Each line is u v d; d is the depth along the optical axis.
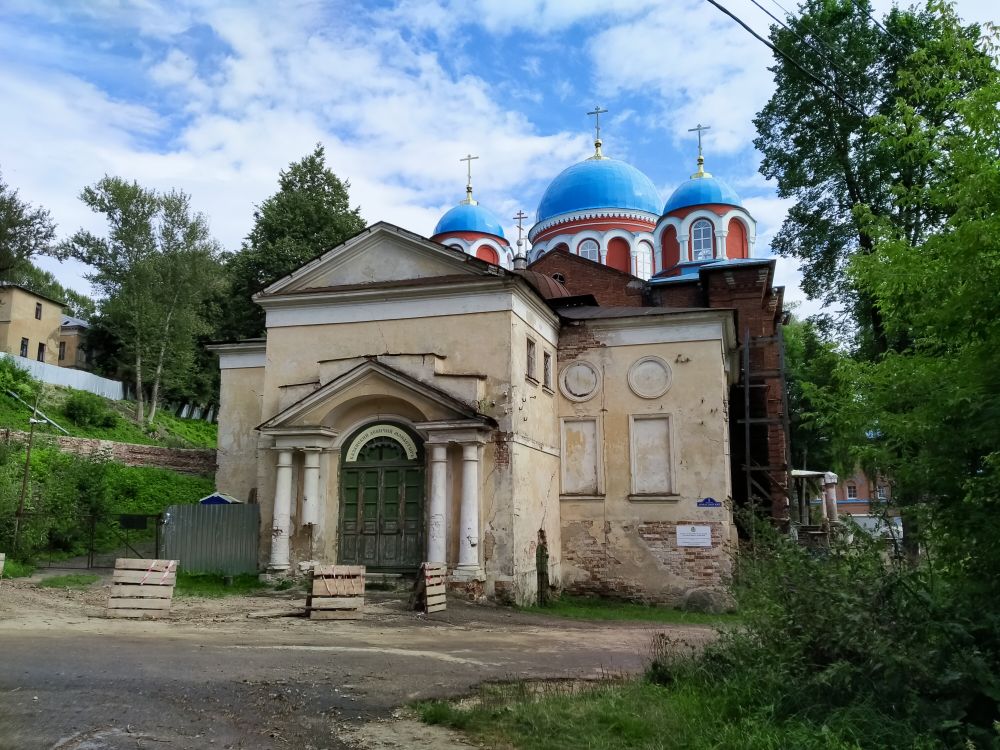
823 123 24.23
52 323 48.31
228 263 45.59
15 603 13.11
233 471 23.31
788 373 33.72
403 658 9.79
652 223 38.88
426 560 17.80
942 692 6.27
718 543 19.86
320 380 19.03
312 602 13.20
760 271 25.95
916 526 8.03
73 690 7.15
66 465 24.02
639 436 21.03
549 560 19.83
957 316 7.75
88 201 44.97
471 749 6.21
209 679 7.93
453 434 17.59
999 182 7.55
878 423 9.33
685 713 6.91
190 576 18.09
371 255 19.88
